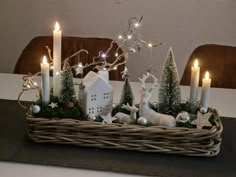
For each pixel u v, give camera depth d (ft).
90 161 3.34
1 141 3.65
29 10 8.03
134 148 3.50
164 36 7.85
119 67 6.18
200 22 7.70
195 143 3.41
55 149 3.53
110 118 3.62
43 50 6.46
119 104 3.92
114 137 3.48
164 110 3.76
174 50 7.91
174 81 3.71
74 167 3.26
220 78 6.24
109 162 3.34
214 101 5.09
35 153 3.45
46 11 7.98
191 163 3.37
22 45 8.30
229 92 5.48
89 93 3.62
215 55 6.31
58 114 3.61
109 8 7.79
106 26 7.91
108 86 3.70
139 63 8.00
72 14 7.93
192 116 3.67
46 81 3.72
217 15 7.63
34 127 3.55
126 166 3.29
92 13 7.86
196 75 3.78
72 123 3.45
